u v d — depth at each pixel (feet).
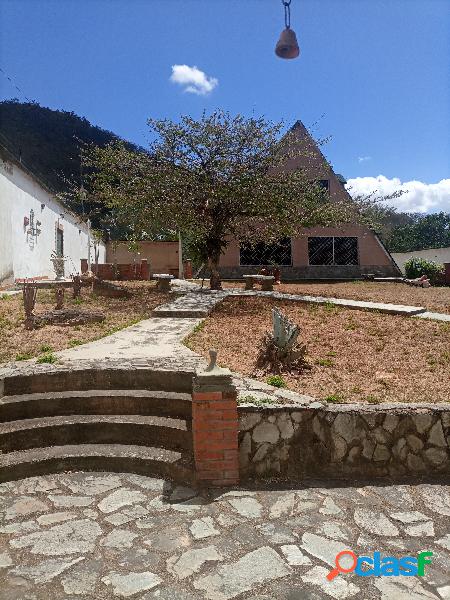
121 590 8.54
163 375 16.52
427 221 178.09
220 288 48.26
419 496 12.14
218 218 45.85
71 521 10.82
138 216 44.60
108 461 13.52
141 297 41.22
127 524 10.69
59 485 12.62
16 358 19.12
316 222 49.65
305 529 10.52
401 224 189.88
